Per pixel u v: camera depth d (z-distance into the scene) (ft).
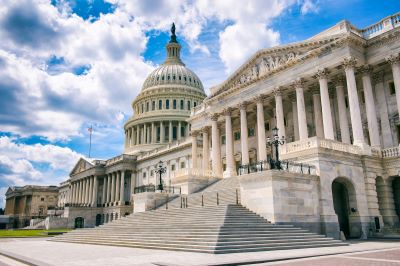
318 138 106.32
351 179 111.24
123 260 60.54
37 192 540.52
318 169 102.94
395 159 120.26
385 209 119.75
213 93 193.88
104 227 129.90
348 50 129.08
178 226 92.27
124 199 369.09
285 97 169.58
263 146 159.43
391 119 132.98
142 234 97.14
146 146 402.52
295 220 93.30
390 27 128.77
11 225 524.11
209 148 233.96
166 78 453.99
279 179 93.09
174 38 512.22
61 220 340.18
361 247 78.48
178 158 302.04
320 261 55.77
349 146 115.85
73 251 82.43
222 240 71.61
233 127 210.59
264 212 92.27
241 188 101.04
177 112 418.31
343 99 142.20
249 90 171.63
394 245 83.10
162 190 151.74
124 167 361.10
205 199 123.65
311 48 144.87
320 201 100.73
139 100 455.22
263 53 164.86
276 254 64.49
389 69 135.33
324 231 97.86
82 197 425.28
